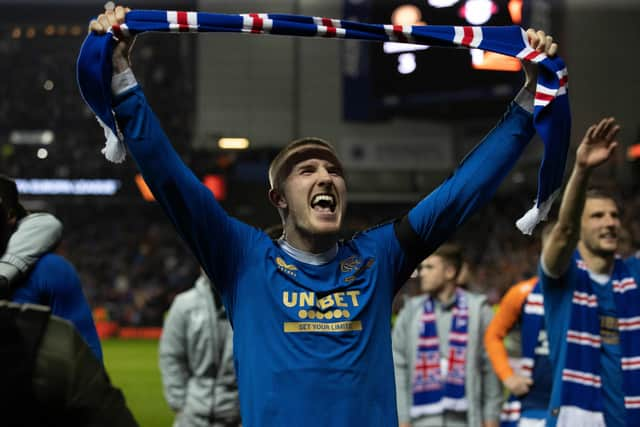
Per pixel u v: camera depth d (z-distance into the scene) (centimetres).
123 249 3938
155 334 2828
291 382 264
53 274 334
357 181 3825
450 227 299
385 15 2561
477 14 2330
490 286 3011
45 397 193
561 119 294
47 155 4028
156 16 278
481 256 3556
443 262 593
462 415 585
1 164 4028
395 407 275
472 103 2692
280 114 3747
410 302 614
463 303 597
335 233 284
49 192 4009
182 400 542
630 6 3322
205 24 281
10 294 325
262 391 267
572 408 406
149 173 271
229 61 3759
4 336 191
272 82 3750
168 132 3866
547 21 2355
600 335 415
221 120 3762
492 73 2630
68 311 337
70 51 4069
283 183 290
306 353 267
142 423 1168
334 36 292
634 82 3356
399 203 3934
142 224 4116
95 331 346
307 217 283
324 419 262
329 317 272
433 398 589
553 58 299
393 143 3662
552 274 410
